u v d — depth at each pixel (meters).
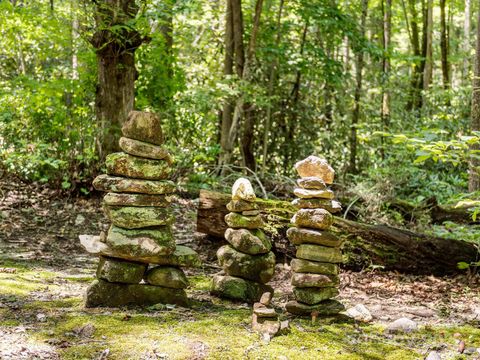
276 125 12.75
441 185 9.58
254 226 4.43
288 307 4.14
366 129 11.84
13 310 3.75
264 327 3.67
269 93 11.50
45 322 3.57
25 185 8.11
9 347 3.08
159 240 4.04
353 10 13.65
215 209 5.98
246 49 11.90
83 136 8.30
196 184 8.84
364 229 5.88
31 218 6.94
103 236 4.10
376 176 8.91
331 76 11.85
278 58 11.55
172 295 4.14
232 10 11.07
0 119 8.41
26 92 8.64
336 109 13.27
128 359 3.07
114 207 4.02
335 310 4.10
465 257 5.91
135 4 8.10
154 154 4.05
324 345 3.55
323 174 4.24
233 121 10.45
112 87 8.13
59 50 10.19
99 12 7.76
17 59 11.89
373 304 4.71
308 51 11.94
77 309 3.88
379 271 5.85
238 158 12.02
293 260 4.18
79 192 7.91
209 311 4.10
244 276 4.42
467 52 17.50
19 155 7.79
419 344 3.73
